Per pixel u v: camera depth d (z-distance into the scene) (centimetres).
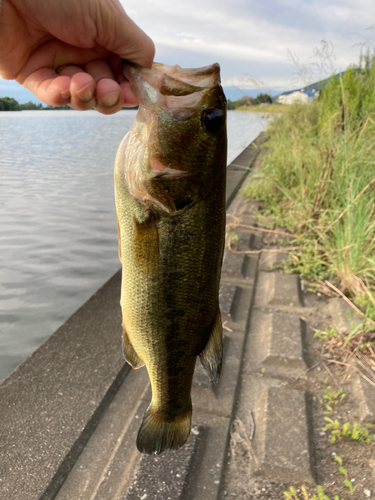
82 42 27
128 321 29
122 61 27
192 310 28
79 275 89
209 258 28
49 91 27
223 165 27
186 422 30
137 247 27
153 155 26
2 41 26
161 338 28
